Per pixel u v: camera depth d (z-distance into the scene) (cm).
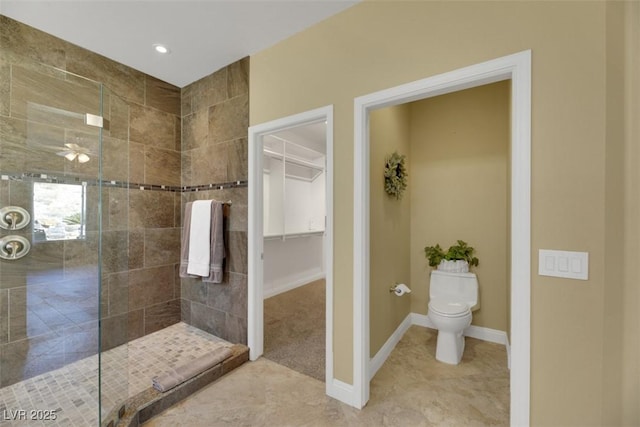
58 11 180
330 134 179
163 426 156
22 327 184
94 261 213
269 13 181
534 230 118
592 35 108
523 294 120
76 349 201
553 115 115
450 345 216
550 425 117
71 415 152
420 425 155
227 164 246
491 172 256
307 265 471
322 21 185
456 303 239
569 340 113
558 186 114
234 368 211
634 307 100
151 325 263
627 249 101
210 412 166
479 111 263
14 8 176
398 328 257
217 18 186
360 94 167
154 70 253
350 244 171
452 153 275
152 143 264
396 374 203
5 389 173
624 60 102
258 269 230
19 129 185
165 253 275
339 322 176
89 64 224
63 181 201
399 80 154
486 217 258
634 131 100
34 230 191
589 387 109
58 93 197
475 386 188
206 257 242
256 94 224
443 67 140
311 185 503
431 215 284
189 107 278
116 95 232
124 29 198
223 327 249
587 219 109
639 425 99
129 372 195
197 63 242
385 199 230
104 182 224
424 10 146
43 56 201
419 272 289
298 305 354
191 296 277
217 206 240
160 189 271
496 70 126
